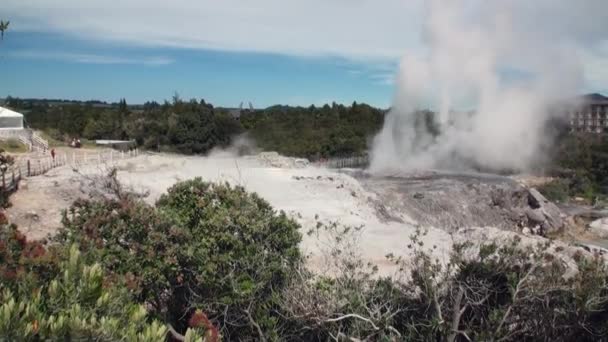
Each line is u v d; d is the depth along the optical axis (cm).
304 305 1563
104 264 1399
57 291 852
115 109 12325
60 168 4019
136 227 1541
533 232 5025
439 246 2708
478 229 2956
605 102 14938
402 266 2017
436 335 1588
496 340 1435
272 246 1722
